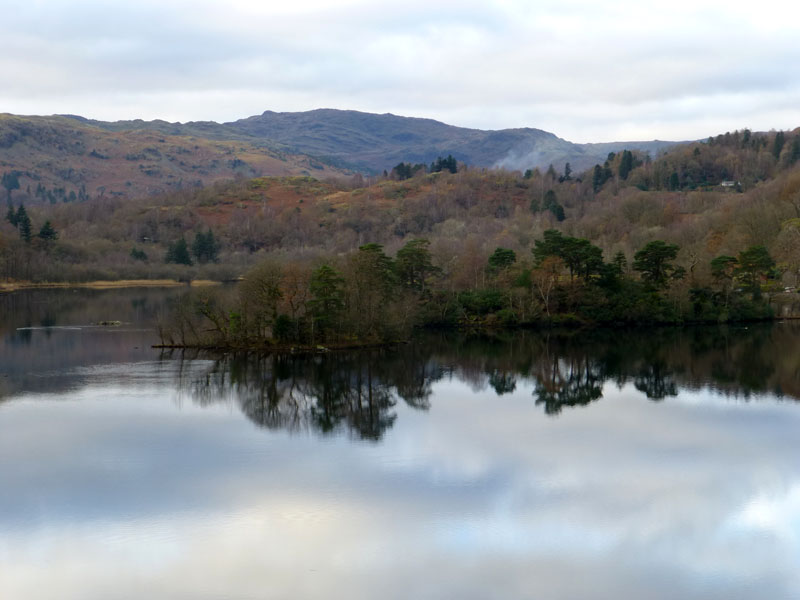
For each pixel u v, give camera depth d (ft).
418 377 373.61
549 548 178.91
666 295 574.97
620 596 159.12
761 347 469.16
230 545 178.60
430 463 236.22
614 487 216.74
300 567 169.07
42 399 314.35
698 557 175.11
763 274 607.78
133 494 208.03
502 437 265.34
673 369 397.80
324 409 304.71
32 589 159.33
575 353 451.53
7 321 586.86
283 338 440.86
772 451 249.55
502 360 425.69
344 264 512.22
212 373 372.99
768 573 167.94
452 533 186.09
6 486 213.46
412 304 523.29
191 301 505.25
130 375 365.81
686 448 253.03
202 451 245.86
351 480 220.02
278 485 215.51
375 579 164.35
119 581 162.81
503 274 594.24
